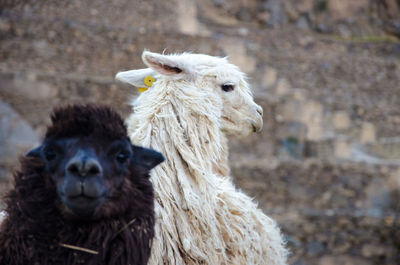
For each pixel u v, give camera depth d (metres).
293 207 19.92
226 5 36.75
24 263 3.28
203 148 4.66
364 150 24.62
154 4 33.34
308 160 21.69
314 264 17.42
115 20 30.97
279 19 37.12
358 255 18.19
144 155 3.64
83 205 3.15
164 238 4.16
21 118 18.62
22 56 24.64
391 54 35.69
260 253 4.70
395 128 27.52
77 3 30.48
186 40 28.67
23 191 3.33
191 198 4.32
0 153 16.94
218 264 4.31
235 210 4.65
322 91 29.23
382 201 21.03
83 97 21.91
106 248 3.31
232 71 5.12
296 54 31.98
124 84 22.70
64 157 3.24
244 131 5.16
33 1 29.23
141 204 3.49
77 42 26.20
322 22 38.25
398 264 18.52
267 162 20.75
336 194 20.72
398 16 40.16
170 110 4.66
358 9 39.66
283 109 24.02
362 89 30.34
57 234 3.29
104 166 3.25
